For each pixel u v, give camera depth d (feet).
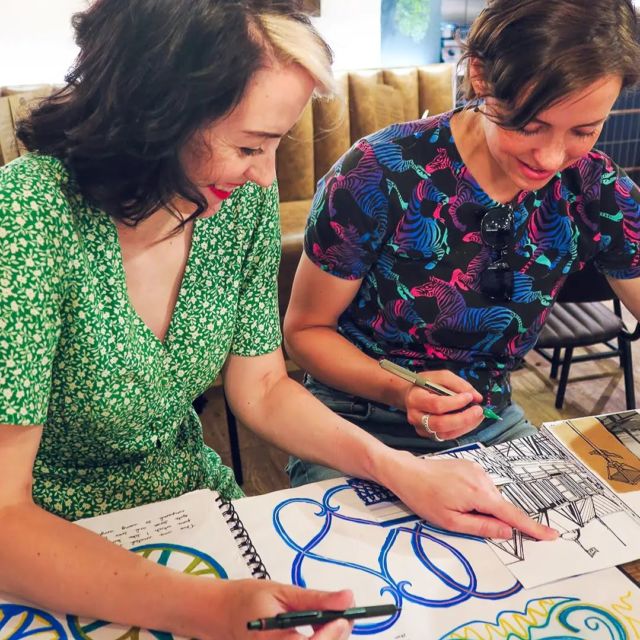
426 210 3.53
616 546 2.64
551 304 3.79
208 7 2.07
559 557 2.59
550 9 2.66
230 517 2.73
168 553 2.55
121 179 2.34
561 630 2.30
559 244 3.64
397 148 3.53
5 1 8.72
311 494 2.89
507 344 3.80
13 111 8.16
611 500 2.86
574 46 2.62
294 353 3.95
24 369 2.31
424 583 2.47
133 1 2.13
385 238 3.62
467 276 3.62
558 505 2.84
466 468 2.90
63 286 2.50
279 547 2.61
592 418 3.40
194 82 2.10
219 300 3.05
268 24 2.12
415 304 3.68
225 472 3.66
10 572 2.30
